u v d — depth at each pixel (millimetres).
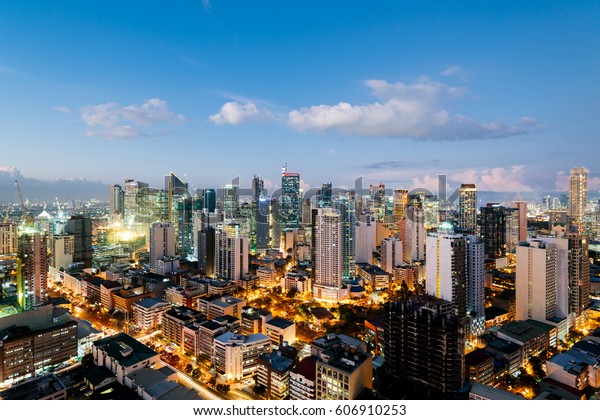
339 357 196625
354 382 181125
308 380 197375
